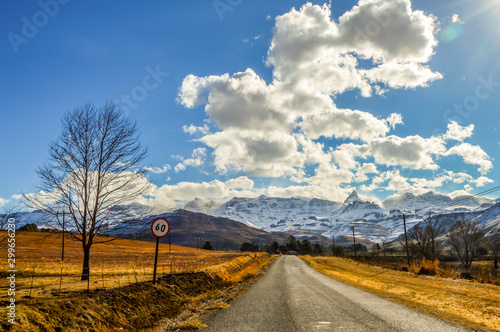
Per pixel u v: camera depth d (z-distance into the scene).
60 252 51.66
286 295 15.57
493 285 22.48
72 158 14.93
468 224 64.44
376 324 8.71
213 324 8.82
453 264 66.75
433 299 14.67
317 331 7.94
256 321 9.20
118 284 12.56
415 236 63.31
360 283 23.27
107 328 7.73
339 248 123.25
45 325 6.53
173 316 9.88
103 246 79.50
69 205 14.46
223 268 27.53
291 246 178.00
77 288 10.84
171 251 90.19
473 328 8.38
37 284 12.48
